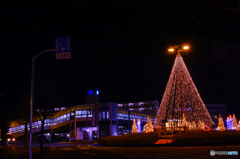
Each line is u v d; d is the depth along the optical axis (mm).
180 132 32344
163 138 34094
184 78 37125
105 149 29547
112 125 78500
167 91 41125
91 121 79000
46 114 27547
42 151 24875
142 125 92938
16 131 76438
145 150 24922
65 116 80688
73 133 79812
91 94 85562
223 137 27344
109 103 80062
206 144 27203
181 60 35531
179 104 39812
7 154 27828
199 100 41438
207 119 44219
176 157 17344
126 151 24812
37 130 77250
